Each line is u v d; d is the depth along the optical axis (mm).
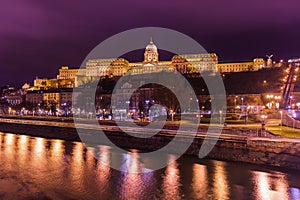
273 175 42875
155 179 42562
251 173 43938
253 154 49438
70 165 51844
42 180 42812
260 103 125000
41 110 194250
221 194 35906
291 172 44156
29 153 63688
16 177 44406
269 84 135125
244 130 62562
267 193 36031
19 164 52750
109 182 41719
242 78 160750
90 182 41750
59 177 44250
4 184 40875
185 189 37969
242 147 50812
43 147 72188
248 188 37688
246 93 132250
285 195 35375
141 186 39750
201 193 36406
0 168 49688
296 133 57875
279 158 46781
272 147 47531
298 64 161125
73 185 40500
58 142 81500
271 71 159625
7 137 94375
